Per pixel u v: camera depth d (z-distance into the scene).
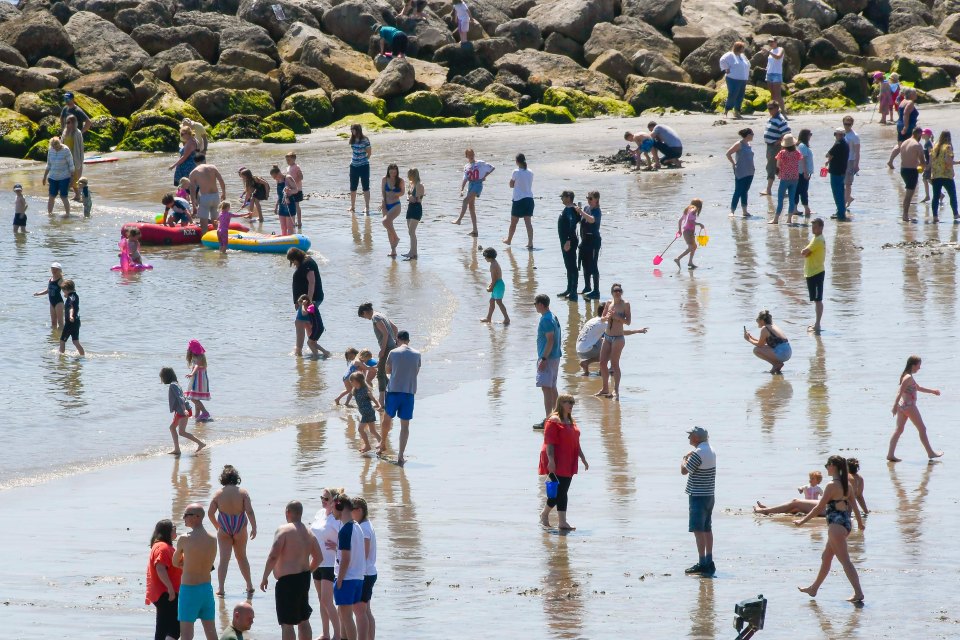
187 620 42.16
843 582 46.38
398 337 63.94
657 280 102.62
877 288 96.81
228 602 47.31
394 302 99.25
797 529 52.50
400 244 120.50
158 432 69.81
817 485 54.66
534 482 59.97
